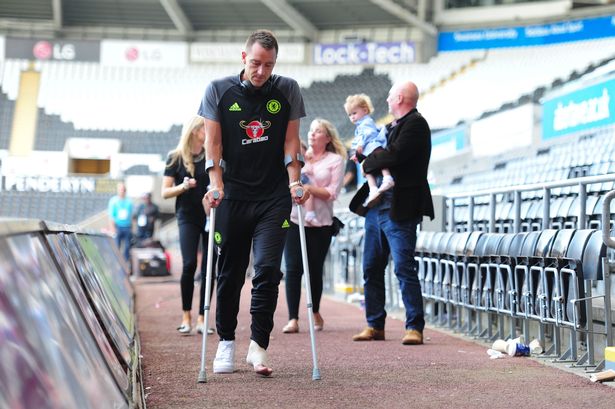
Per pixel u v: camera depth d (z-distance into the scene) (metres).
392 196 5.95
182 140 6.48
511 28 31.45
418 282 5.98
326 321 7.91
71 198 34.22
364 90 39.12
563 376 4.39
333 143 7.18
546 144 14.20
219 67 42.50
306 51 33.03
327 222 7.02
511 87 33.09
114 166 38.56
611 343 4.51
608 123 11.29
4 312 1.71
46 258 2.41
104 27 38.56
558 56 33.47
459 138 19.80
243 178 4.43
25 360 1.74
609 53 31.12
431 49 32.28
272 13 36.94
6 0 37.28
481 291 6.19
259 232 4.44
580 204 5.20
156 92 42.78
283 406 3.59
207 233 6.65
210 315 8.44
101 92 42.50
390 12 34.97
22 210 33.69
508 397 3.78
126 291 7.73
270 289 4.44
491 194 6.70
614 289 5.43
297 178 4.45
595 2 30.34
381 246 6.24
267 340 4.49
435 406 3.58
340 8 35.06
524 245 5.41
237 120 4.37
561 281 4.83
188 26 37.94
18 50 33.78
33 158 37.38
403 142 5.91
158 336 6.51
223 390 4.01
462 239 6.54
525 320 5.46
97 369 2.49
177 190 6.43
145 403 3.48
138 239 17.67
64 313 2.34
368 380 4.31
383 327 6.29
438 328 7.11
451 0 32.66
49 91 42.06
